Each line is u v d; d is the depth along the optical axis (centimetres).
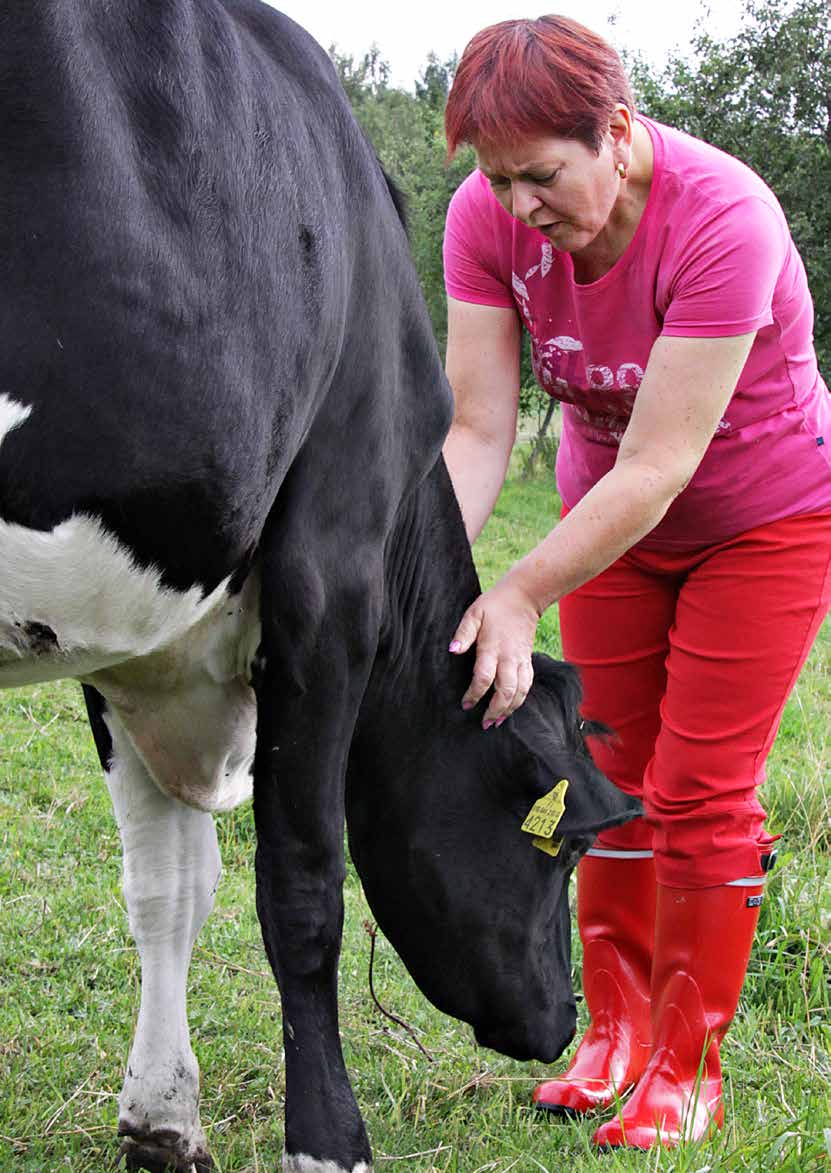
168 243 188
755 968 367
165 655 230
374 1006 344
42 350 177
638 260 263
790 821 471
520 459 1961
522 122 235
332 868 242
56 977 343
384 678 263
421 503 264
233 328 198
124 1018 323
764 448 280
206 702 246
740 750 288
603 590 308
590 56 236
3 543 184
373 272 235
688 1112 284
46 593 192
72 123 176
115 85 184
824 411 290
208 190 194
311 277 214
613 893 320
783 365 279
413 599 265
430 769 269
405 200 255
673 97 1888
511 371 298
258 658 234
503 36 240
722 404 257
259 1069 306
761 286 252
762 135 1855
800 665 289
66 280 177
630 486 255
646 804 300
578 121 235
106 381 183
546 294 281
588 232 250
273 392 208
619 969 321
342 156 229
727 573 285
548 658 284
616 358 277
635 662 312
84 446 183
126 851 270
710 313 252
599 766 322
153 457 190
